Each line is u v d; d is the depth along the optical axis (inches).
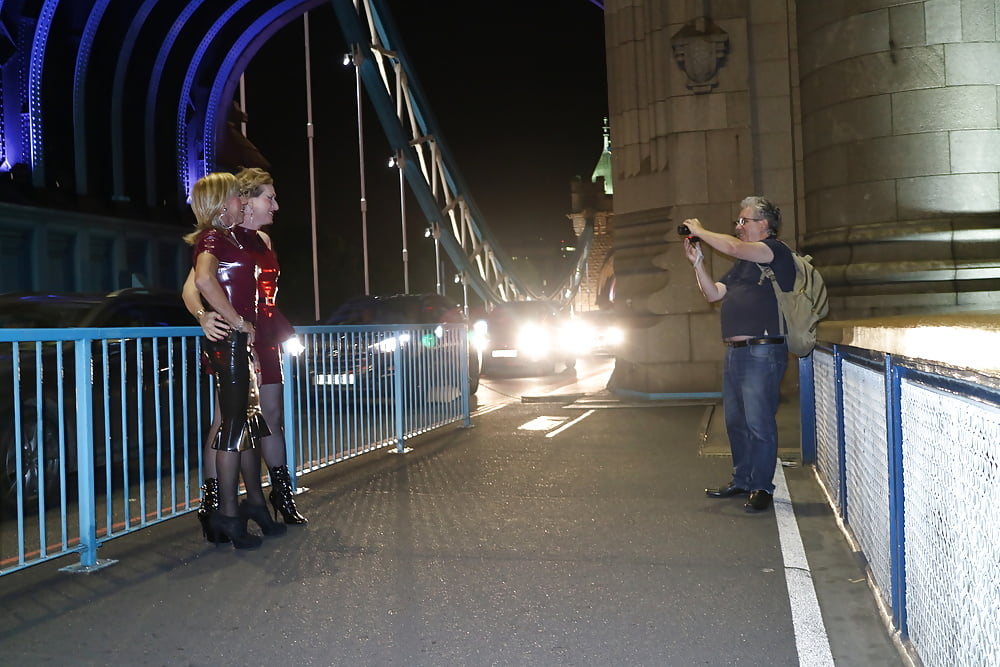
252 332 163.8
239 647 114.1
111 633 120.3
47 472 220.1
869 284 361.4
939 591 86.2
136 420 247.4
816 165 386.6
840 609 123.0
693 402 412.8
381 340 277.4
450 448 285.9
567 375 683.4
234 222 166.6
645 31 460.4
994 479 68.7
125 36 885.8
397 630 119.1
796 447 264.8
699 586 135.5
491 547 161.3
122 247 889.5
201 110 1023.6
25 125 790.5
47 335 146.9
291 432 218.7
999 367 64.9
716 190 434.0
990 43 344.8
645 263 451.5
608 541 163.8
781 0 435.2
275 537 171.9
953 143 345.4
